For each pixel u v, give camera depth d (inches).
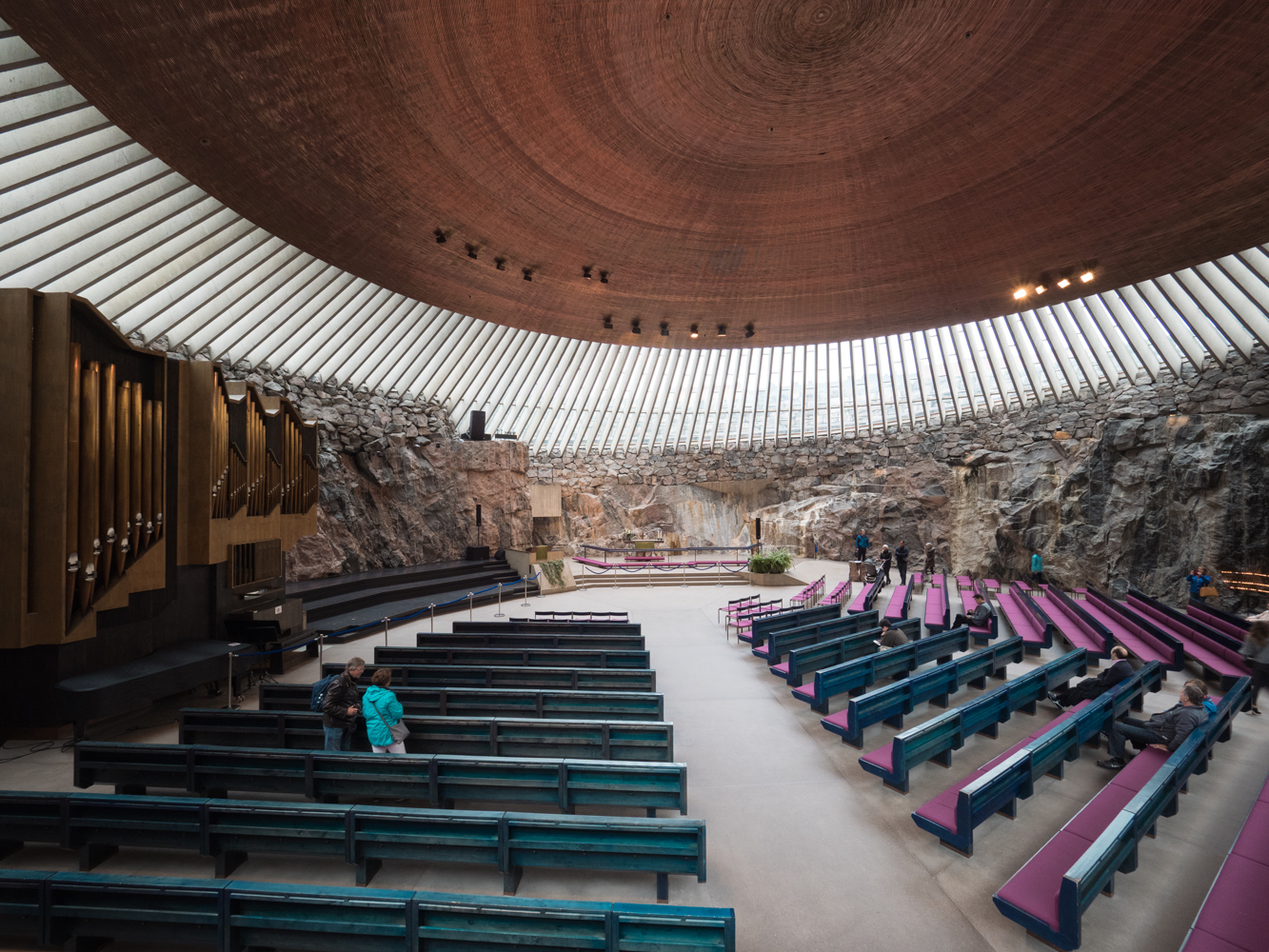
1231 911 119.0
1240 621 423.2
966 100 308.2
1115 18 252.1
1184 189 354.0
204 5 208.2
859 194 377.7
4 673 226.4
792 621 394.6
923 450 921.5
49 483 217.2
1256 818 153.3
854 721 215.2
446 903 106.7
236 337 548.1
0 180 312.0
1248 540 568.4
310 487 422.6
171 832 141.7
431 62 255.6
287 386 617.6
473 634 354.0
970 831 151.3
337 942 111.4
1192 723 193.3
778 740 235.6
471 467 818.2
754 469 1026.7
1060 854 140.7
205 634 304.7
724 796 189.2
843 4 259.0
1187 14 245.1
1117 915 133.6
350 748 207.0
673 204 380.5
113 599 239.8
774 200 381.1
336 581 583.5
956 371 855.7
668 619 499.8
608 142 327.0
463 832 136.1
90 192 352.2
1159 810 152.5
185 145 286.7
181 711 207.3
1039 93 298.7
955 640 336.2
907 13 262.1
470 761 159.2
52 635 219.0
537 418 952.9
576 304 509.4
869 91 305.6
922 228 406.9
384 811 136.5
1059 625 422.6
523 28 248.8
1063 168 345.4
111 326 238.1
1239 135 306.2
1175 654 318.3
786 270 459.5
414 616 449.1
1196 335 643.5
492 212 371.9
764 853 157.2
